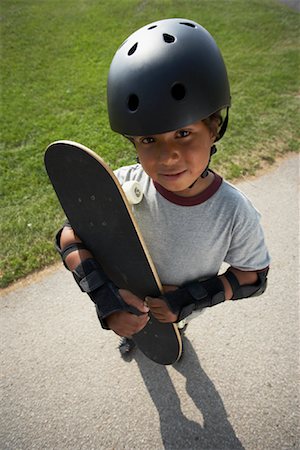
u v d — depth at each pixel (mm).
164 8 7730
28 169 3730
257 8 7633
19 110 4828
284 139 3955
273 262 2666
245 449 1819
